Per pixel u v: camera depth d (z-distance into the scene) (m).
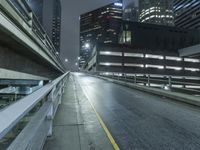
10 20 8.21
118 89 18.12
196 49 73.88
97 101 11.13
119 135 5.49
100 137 5.22
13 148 1.77
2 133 1.31
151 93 15.30
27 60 15.00
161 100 12.09
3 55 10.38
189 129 6.19
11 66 11.57
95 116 7.48
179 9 147.88
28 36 10.95
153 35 91.25
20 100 2.18
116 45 72.88
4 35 8.78
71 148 4.35
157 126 6.46
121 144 4.84
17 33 9.09
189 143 5.02
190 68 82.94
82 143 4.69
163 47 92.75
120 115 7.88
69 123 6.27
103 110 8.76
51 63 21.08
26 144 1.96
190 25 132.38
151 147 4.72
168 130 6.06
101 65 69.62
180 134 5.71
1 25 7.35
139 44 87.75
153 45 90.50
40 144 2.94
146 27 90.75
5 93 21.33
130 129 6.07
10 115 1.62
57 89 7.09
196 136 5.55
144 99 12.46
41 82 22.27
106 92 15.71
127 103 10.82
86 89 17.17
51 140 4.72
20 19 9.23
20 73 13.35
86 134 5.36
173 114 8.27
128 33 86.88
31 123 2.64
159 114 8.23
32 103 2.22
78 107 8.88
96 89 17.69
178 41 96.56
